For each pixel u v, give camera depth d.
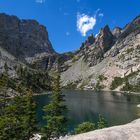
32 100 57.38
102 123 76.31
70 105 164.75
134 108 152.25
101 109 147.00
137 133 22.47
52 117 62.03
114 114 128.88
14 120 50.84
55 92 64.75
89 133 22.39
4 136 49.78
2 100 64.38
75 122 105.00
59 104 64.25
